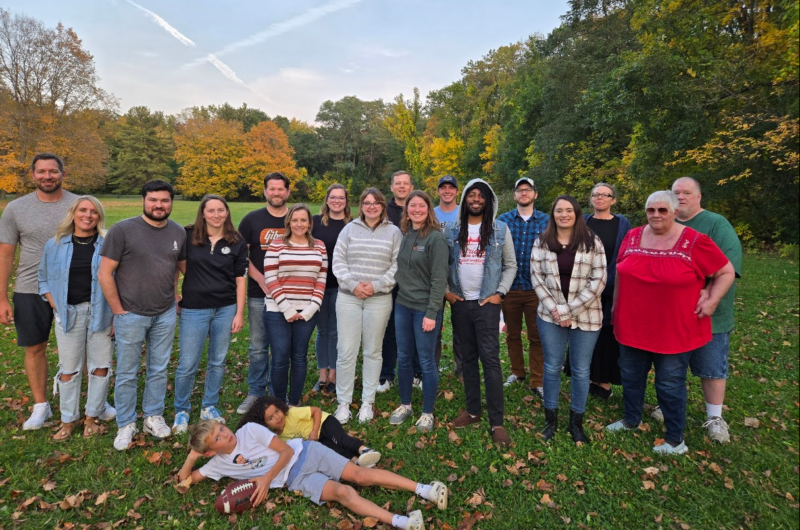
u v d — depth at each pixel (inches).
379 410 151.6
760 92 359.3
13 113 639.1
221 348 141.1
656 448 125.8
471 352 137.5
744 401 155.3
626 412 138.6
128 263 124.3
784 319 248.2
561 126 754.2
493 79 1684.3
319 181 2154.3
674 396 122.2
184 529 97.4
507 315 167.6
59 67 676.1
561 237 130.4
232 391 167.8
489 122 1412.4
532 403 157.5
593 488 110.4
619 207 596.1
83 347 134.4
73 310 129.6
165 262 127.9
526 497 107.8
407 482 103.8
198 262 133.0
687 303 117.6
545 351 133.6
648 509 103.6
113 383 176.4
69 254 127.8
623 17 740.7
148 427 134.8
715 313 129.2
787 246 301.0
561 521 100.3
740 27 422.9
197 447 105.4
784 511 101.7
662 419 143.8
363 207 142.4
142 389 169.9
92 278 127.6
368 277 139.3
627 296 126.4
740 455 123.2
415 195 134.3
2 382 175.3
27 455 123.0
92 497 107.2
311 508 103.6
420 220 134.4
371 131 2512.3
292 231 142.3
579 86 737.0
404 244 137.9
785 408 149.8
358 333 142.6
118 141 1937.7
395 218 181.9
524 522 99.5
